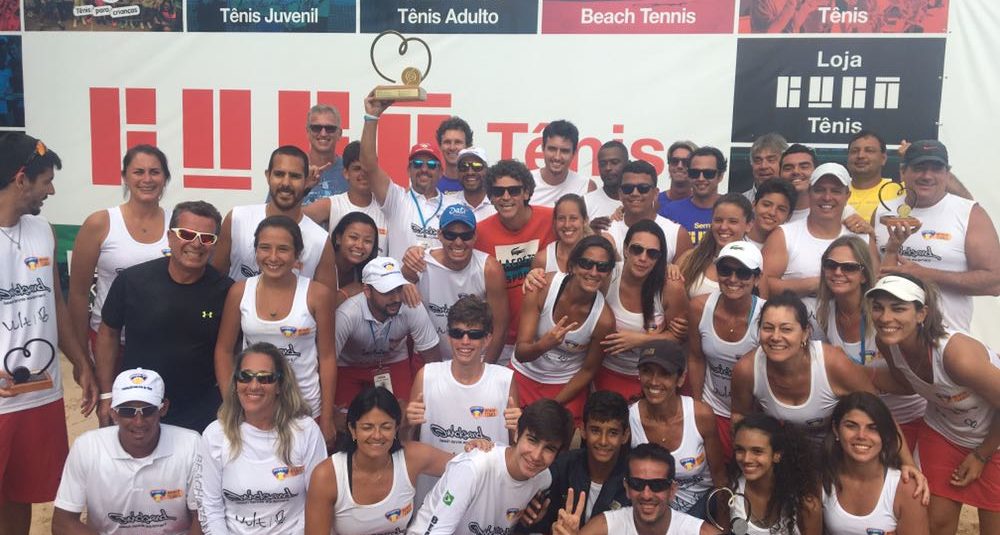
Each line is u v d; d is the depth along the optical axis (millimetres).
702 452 4230
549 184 6539
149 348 4293
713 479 4355
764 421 3844
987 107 6824
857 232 4973
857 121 7105
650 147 7508
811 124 7203
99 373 4434
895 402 4406
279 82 8000
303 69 7945
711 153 5883
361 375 5062
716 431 4277
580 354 4895
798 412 4094
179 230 4109
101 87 8281
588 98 7547
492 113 7715
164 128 8227
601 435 3891
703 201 6070
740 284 4238
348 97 7914
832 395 4027
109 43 8211
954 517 4262
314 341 4434
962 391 3924
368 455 3666
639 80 7445
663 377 4008
